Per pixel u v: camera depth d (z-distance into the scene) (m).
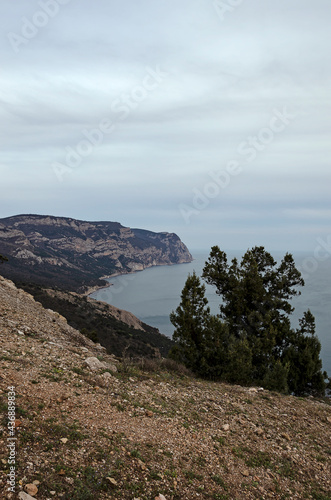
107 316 79.94
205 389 12.06
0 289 18.44
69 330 16.94
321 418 11.72
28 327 12.77
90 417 6.90
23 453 4.91
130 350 51.06
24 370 8.12
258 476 6.85
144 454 6.20
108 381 9.62
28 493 4.14
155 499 5.02
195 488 5.74
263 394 13.03
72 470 4.97
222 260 22.95
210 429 8.45
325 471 7.83
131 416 7.70
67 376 8.73
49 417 6.26
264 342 18.22
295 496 6.51
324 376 18.25
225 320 20.66
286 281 21.81
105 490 4.85
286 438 9.20
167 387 10.96
